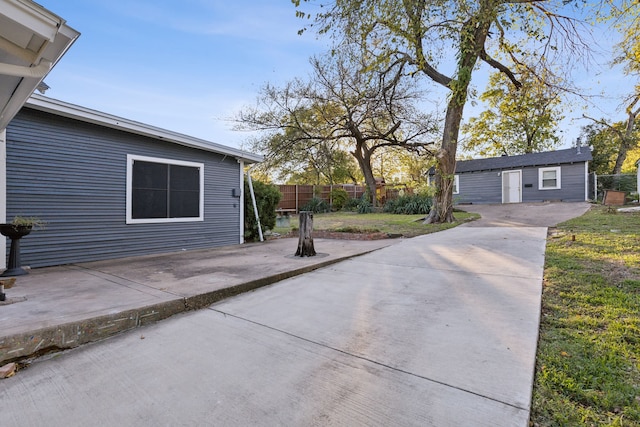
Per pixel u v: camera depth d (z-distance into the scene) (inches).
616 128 725.3
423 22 318.3
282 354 88.9
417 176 1007.0
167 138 249.3
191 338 101.1
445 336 95.2
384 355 86.0
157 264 200.1
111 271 179.2
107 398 70.9
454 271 168.7
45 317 101.9
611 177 606.9
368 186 708.7
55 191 199.3
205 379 77.4
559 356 80.7
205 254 242.1
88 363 87.3
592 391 67.1
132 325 109.9
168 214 258.8
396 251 230.8
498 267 171.2
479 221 405.4
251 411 65.2
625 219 307.9
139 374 80.7
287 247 275.6
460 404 64.7
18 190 185.2
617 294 119.0
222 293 139.0
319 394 70.1
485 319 105.9
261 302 134.1
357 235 308.3
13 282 121.6
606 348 83.4
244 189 331.6
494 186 661.3
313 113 644.7
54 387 76.0
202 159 284.0
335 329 104.0
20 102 131.7
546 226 323.0
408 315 113.0
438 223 389.4
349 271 180.5
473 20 301.9
